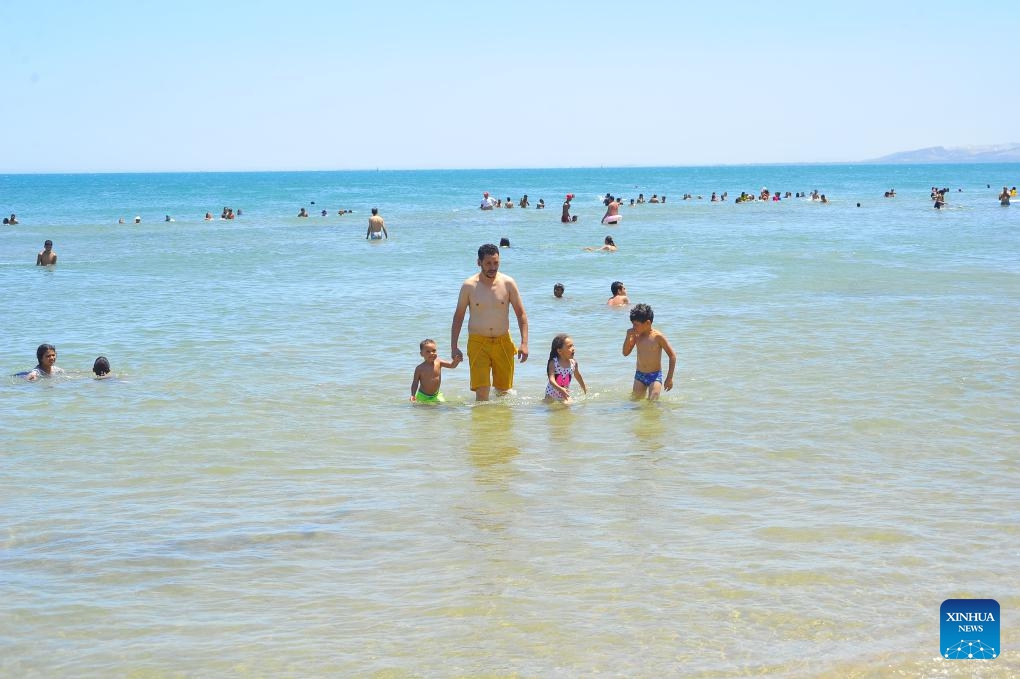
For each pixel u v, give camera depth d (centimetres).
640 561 627
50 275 2636
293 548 661
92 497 778
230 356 1432
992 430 949
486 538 673
